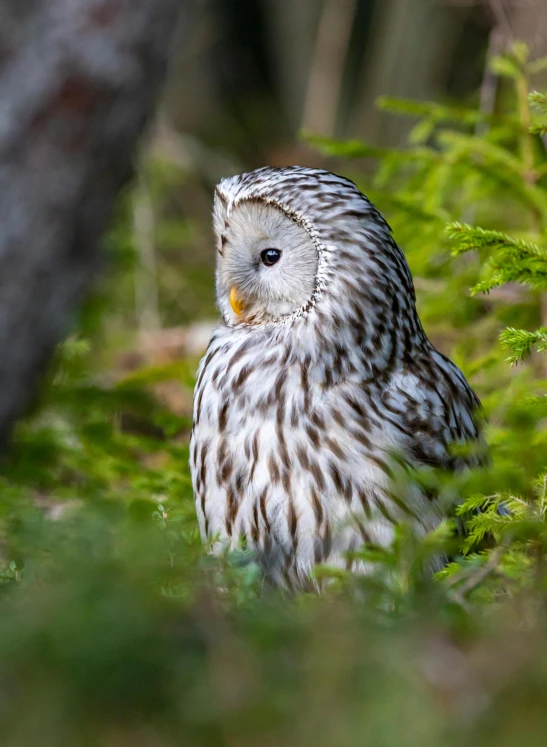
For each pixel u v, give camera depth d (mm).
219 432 9664
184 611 6375
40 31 15812
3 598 7070
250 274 10102
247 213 10047
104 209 16219
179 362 15031
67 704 5637
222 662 5879
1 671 5773
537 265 9914
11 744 5520
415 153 14016
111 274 18078
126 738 5547
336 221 9789
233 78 32719
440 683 5707
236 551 8133
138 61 15891
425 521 9500
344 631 6211
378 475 9391
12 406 15508
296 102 30844
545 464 8539
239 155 31281
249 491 9508
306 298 9820
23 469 13859
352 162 26578
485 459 10414
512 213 15688
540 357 13500
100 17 15703
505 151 13844
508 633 6281
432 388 9969
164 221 24781
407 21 27109
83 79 15727
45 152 15727
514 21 16438
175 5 16047
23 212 15703
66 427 14219
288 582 9500
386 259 9953
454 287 13797
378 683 5691
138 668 5766
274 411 9500
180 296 22688
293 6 30766
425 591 7578
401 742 5367
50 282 15906
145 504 10805
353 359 9695
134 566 6785
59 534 8039
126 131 16125
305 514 9375
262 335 9891
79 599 6160
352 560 9305
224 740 5520
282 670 5859
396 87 27125
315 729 5488
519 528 8133
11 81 15820
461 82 27672
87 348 16219
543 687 5645
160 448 12781
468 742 5395
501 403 12148
